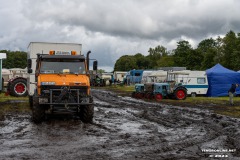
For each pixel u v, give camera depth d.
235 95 30.95
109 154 7.95
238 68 66.56
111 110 18.22
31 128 11.75
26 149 8.41
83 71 14.10
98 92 38.88
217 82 30.52
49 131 11.16
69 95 12.97
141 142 9.38
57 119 14.10
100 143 9.21
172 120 14.09
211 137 10.21
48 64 14.05
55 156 7.69
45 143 9.18
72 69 14.08
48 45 18.25
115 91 41.94
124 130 11.52
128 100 26.52
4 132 10.90
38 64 14.20
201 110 18.44
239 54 66.88
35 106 12.84
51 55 14.27
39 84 13.02
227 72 30.78
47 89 13.07
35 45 18.11
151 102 24.45
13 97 24.94
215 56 76.12
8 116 14.95
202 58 88.56
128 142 9.36
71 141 9.49
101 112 17.00
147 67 134.00
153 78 31.62
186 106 21.06
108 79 64.19
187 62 89.50
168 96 28.44
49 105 13.19
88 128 11.88
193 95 30.23
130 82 61.09
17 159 7.38
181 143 9.28
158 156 7.81
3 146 8.74
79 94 13.18
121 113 16.75
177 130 11.56
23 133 10.73
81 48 18.28
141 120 14.19
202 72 30.38
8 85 25.41
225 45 73.25
